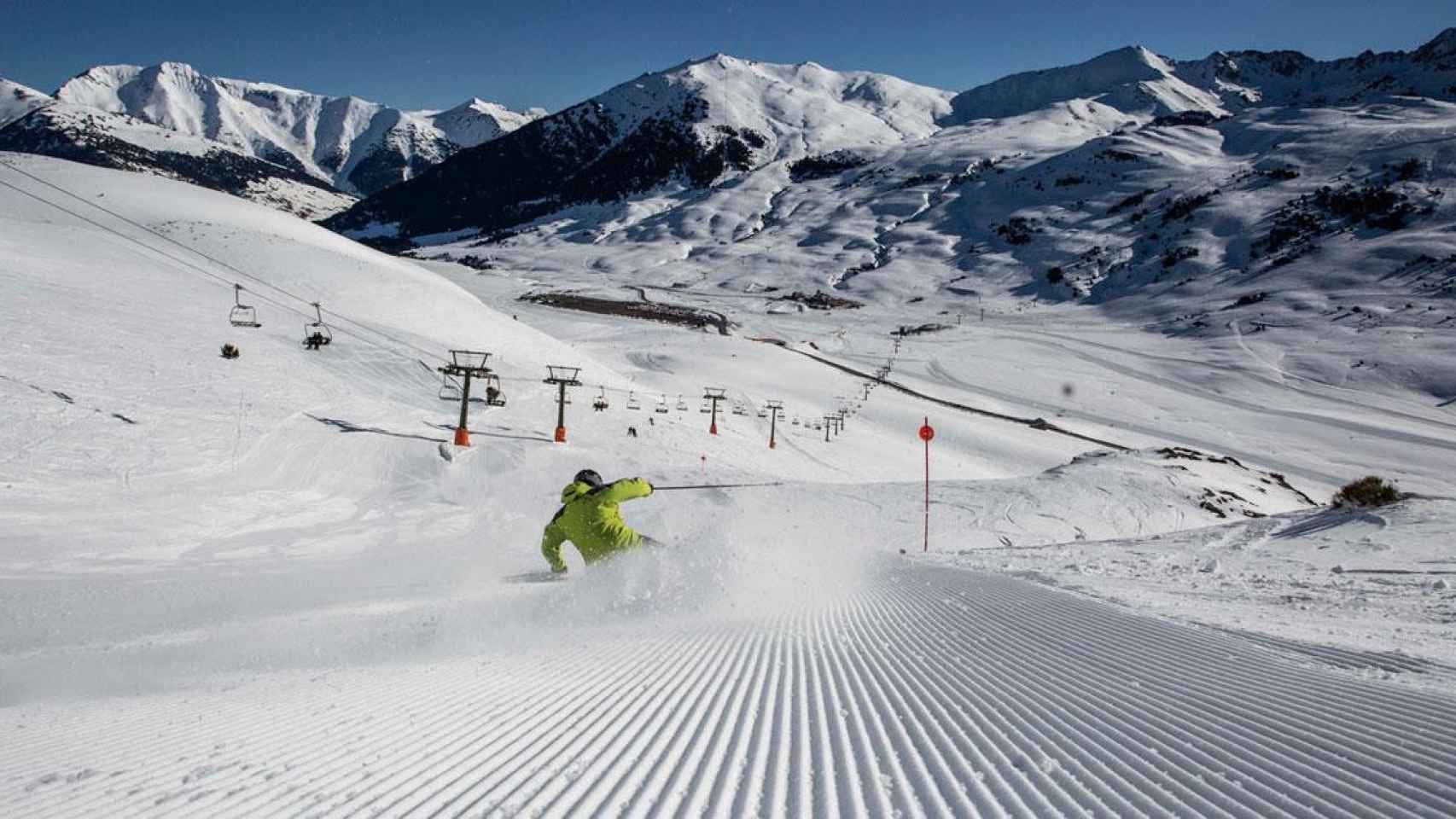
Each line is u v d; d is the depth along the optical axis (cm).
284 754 285
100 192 8119
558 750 303
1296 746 299
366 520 2209
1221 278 18350
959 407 11250
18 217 6969
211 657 571
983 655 512
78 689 471
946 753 304
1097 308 18625
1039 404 11775
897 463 7669
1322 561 1281
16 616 827
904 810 243
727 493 3081
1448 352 12175
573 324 16400
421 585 1016
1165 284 19088
